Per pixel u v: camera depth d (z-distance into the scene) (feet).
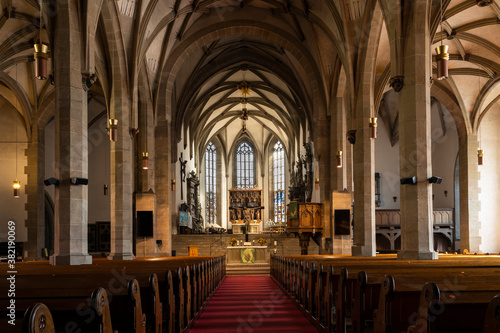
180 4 76.48
